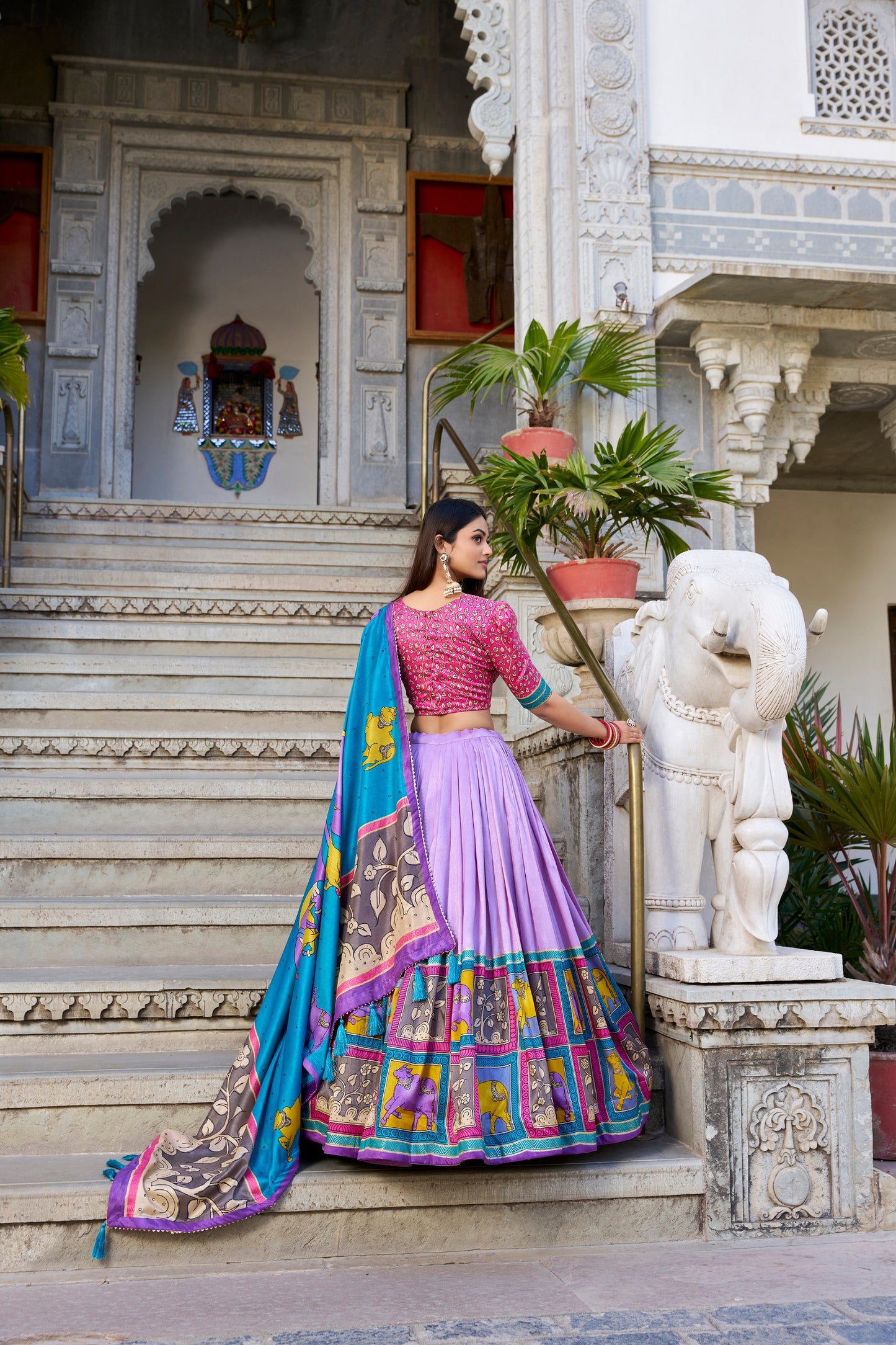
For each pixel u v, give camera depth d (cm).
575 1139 251
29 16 962
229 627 571
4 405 598
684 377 611
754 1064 273
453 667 280
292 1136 253
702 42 630
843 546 815
